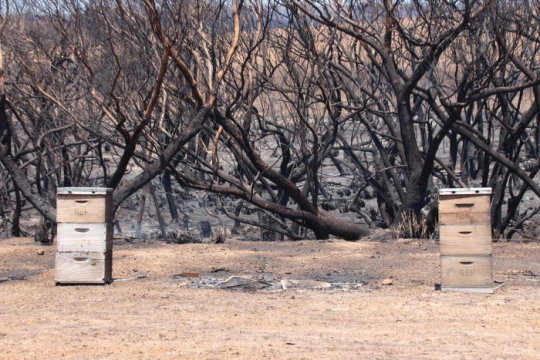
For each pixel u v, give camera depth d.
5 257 15.15
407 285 11.59
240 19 19.92
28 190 17.39
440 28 19.20
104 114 18.88
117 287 11.65
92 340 7.82
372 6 22.27
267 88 20.94
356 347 7.42
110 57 18.12
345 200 27.59
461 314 9.22
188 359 6.93
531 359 6.93
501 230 20.08
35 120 19.20
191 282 12.15
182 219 25.50
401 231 19.39
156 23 15.38
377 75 24.19
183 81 18.83
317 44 21.95
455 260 10.85
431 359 6.88
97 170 28.30
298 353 7.14
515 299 10.20
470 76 19.69
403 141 19.73
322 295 10.77
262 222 22.62
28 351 7.34
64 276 11.82
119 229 22.78
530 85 17.38
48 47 19.53
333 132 20.64
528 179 19.14
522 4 18.56
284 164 21.48
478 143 19.09
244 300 10.41
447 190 10.80
